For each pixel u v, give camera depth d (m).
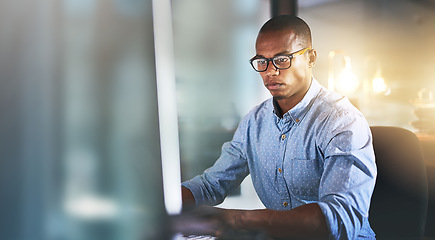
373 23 6.42
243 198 3.29
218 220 0.76
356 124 1.23
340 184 1.11
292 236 0.91
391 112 5.41
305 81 1.36
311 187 1.35
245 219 0.87
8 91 0.32
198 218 0.65
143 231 0.37
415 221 1.28
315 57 1.41
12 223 0.32
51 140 0.32
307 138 1.33
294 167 1.36
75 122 0.33
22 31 0.32
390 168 1.31
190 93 4.94
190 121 4.59
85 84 0.33
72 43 0.33
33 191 0.32
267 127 1.44
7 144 0.32
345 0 5.87
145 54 0.36
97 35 0.34
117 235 0.35
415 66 6.31
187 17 5.05
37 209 0.32
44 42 0.32
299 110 1.35
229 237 0.65
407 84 6.18
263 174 1.46
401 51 6.44
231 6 4.86
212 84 5.04
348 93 3.52
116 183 0.35
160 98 0.37
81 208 0.33
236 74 4.98
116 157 0.35
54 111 0.32
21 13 0.32
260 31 1.37
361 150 1.18
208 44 5.01
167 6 0.38
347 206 1.04
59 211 0.33
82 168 0.33
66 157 0.33
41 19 0.32
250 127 1.48
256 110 1.50
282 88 1.34
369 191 1.13
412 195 1.29
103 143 0.34
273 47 1.33
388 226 1.30
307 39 1.36
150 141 0.37
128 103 0.35
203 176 1.45
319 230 0.95
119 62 0.35
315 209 0.98
